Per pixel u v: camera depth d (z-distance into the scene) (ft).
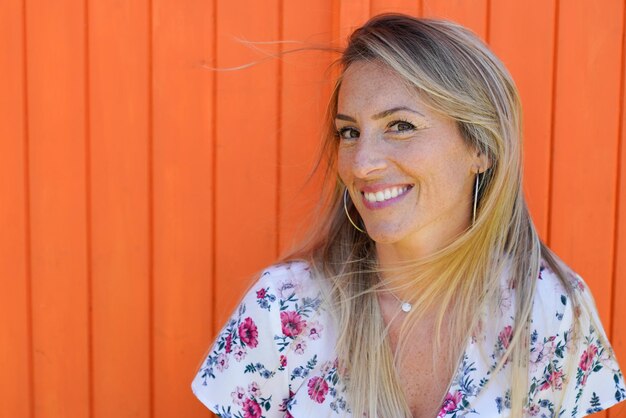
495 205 4.86
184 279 6.40
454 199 4.68
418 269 4.90
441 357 4.87
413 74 4.41
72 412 6.44
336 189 5.30
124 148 6.26
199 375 5.04
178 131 6.27
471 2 6.21
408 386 4.89
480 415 4.67
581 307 5.01
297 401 4.83
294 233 6.37
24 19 6.10
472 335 4.81
